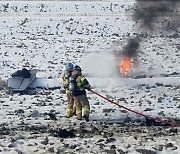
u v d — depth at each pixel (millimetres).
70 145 31703
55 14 142875
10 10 149000
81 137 34344
